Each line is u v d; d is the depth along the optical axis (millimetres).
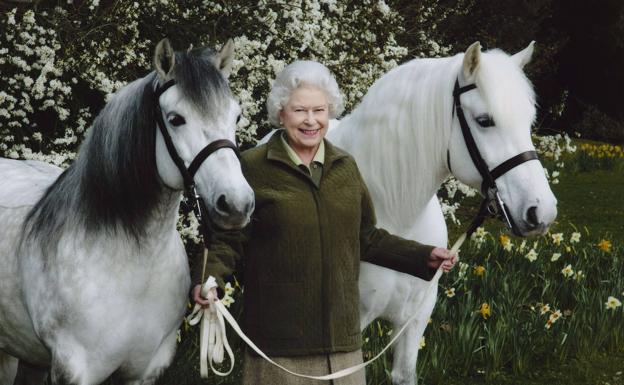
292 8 5090
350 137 3117
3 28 4562
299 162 2477
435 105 2879
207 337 2418
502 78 2746
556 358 4617
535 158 2727
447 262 2643
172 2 4918
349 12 5711
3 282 2812
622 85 20328
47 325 2604
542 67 12586
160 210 2520
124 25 4656
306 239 2426
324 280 2445
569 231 8508
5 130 4629
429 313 3164
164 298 2623
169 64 2367
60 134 5082
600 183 12211
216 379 4113
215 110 2307
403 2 7113
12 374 3336
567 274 5195
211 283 2389
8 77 4707
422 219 3102
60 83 4523
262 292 2469
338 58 5543
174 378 3957
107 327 2539
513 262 5688
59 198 2656
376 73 5582
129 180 2461
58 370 2578
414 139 2910
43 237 2639
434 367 4254
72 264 2547
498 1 11102
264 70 5000
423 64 2992
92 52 4660
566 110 20953
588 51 20172
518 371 4426
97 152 2504
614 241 7867
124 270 2525
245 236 2486
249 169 2477
